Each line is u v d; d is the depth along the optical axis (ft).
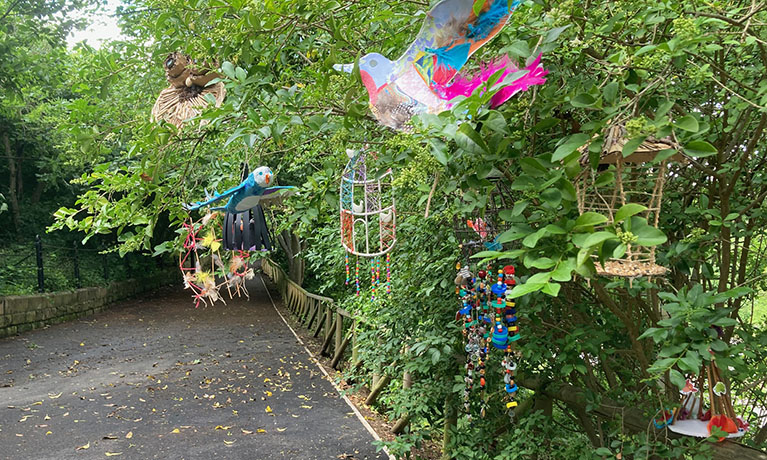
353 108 6.53
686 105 8.54
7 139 42.09
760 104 6.11
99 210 9.55
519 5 5.72
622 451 8.87
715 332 6.05
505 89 5.67
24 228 44.68
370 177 10.35
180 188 10.32
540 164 4.88
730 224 7.25
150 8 11.45
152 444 16.21
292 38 8.46
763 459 7.39
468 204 7.20
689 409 8.46
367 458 15.42
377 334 16.69
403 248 12.87
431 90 6.06
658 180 6.26
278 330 36.17
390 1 7.84
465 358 12.53
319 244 19.44
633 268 5.79
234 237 11.48
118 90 15.43
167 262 61.11
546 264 3.97
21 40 29.66
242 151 11.23
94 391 21.56
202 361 26.99
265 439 16.75
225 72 7.45
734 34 5.79
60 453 15.47
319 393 21.88
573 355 9.62
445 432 13.23
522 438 10.68
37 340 30.63
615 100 5.40
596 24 6.38
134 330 35.12
